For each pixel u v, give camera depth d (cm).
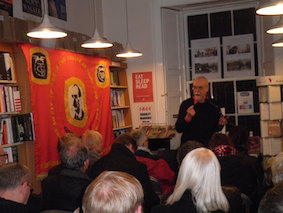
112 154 320
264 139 560
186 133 469
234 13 664
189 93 688
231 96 670
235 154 334
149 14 658
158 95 653
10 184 224
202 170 205
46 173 424
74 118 493
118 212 128
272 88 550
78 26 607
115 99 638
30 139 403
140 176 305
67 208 268
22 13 470
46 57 439
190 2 634
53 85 450
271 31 375
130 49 509
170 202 214
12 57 404
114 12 682
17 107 400
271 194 130
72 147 280
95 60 557
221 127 474
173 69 668
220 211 204
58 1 551
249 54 660
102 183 135
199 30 682
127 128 670
